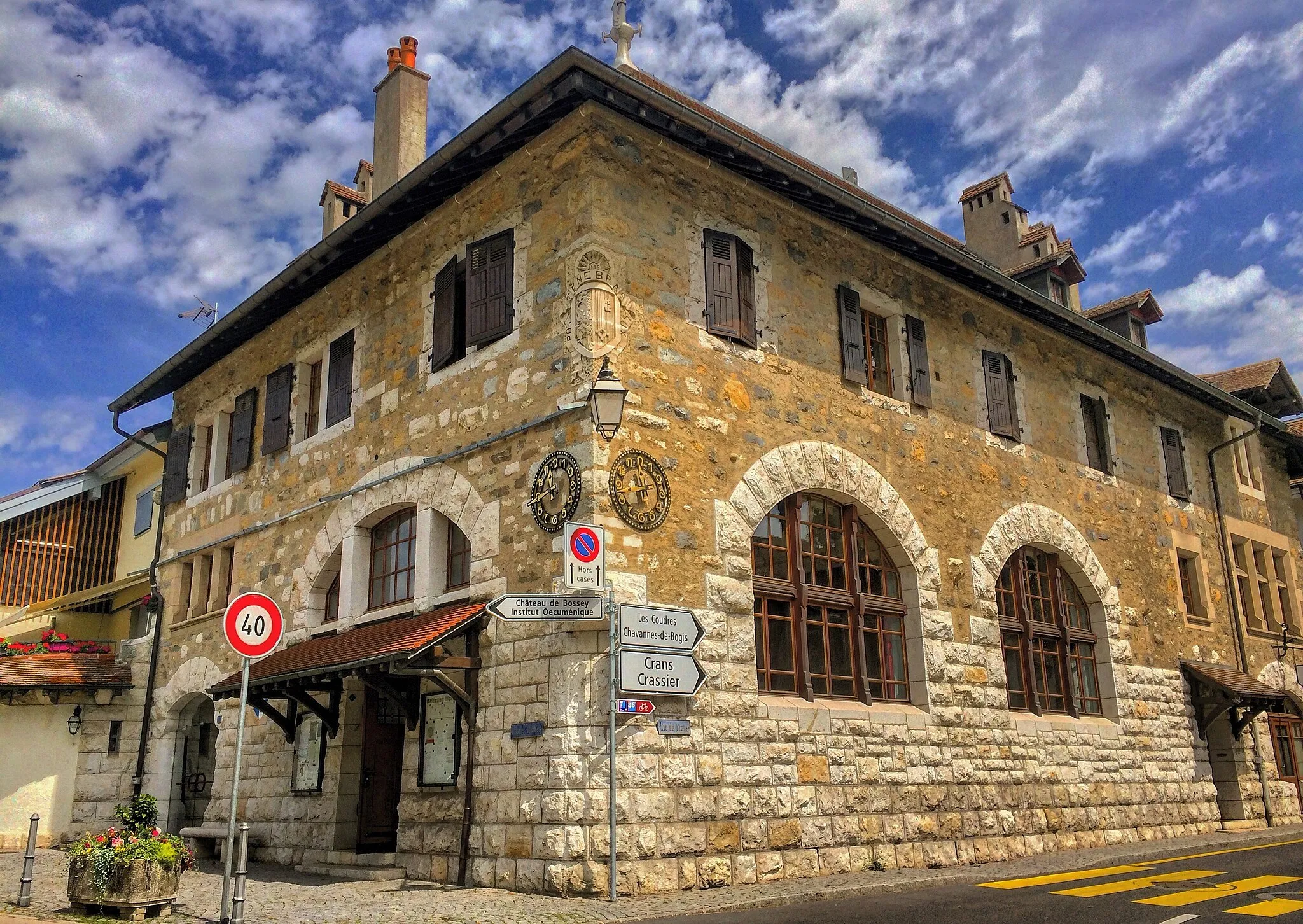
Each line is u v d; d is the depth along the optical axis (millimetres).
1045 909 8344
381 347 13906
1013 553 15375
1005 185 23359
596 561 9984
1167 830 16109
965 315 15695
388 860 11555
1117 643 16438
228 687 12961
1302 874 10570
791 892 9438
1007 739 13859
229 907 8953
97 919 8578
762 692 11469
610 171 11312
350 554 13469
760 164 12133
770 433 12172
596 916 8164
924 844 12250
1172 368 18906
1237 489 21125
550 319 11242
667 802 9969
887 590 13367
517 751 10211
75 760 16938
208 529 17172
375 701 13148
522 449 11195
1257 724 19359
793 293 13047
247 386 17125
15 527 23375
